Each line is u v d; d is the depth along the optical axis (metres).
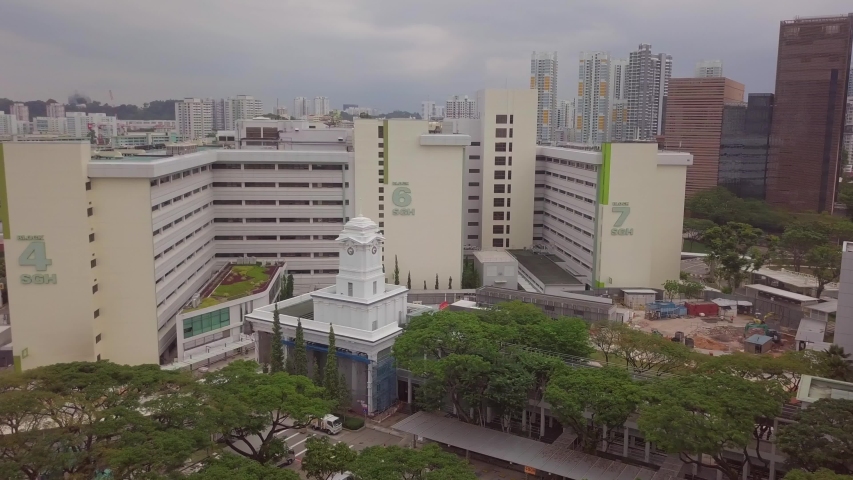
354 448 95.06
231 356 135.62
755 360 92.50
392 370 109.44
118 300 123.81
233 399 81.38
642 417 77.50
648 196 168.25
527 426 98.81
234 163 169.88
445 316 107.81
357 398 109.00
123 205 121.44
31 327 119.06
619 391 82.06
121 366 92.12
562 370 90.12
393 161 169.25
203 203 161.00
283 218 173.75
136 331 124.94
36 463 66.38
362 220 109.06
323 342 110.00
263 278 155.88
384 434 100.31
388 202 171.12
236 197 171.50
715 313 162.00
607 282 171.38
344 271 109.88
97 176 119.00
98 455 69.19
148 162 124.19
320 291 113.69
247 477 65.62
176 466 68.56
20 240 116.81
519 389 89.19
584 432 88.88
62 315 118.94
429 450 72.00
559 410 84.50
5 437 71.00
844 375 95.12
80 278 118.44
